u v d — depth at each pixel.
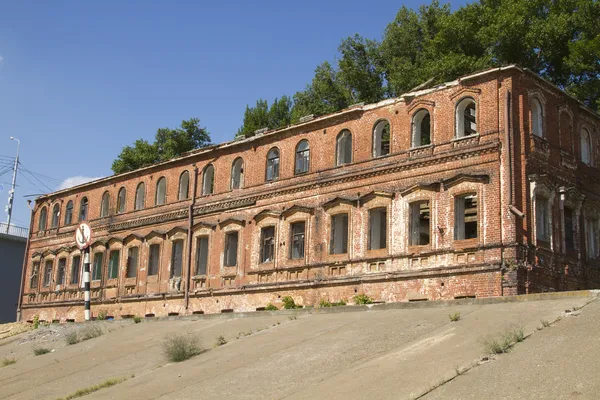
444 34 47.62
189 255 44.62
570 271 31.89
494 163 30.50
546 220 31.41
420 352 18.33
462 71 44.03
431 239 31.95
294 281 37.62
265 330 26.86
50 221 58.31
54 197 58.53
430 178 32.72
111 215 51.94
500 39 45.19
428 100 33.62
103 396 20.83
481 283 29.72
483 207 30.42
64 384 24.27
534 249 29.89
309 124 38.91
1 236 61.09
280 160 40.47
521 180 30.11
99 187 54.09
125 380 22.83
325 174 37.62
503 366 15.31
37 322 51.25
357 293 34.44
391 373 16.77
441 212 31.84
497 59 46.06
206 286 43.09
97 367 26.27
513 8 45.25
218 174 44.53
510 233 29.34
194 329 30.89
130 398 19.84
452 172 31.97
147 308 46.62
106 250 51.31
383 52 57.56
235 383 19.12
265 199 40.72
